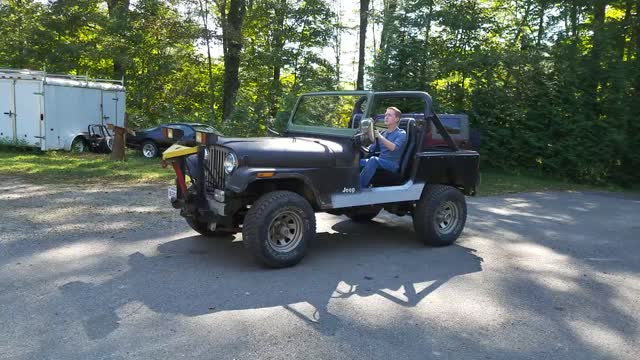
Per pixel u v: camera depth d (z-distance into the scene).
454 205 6.70
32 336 3.71
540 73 16.69
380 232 7.37
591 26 16.89
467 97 17.20
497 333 4.04
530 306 4.64
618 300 4.88
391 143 6.04
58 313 4.12
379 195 6.02
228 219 5.48
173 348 3.58
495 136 16.56
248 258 5.77
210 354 3.51
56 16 21.33
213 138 5.30
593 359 3.66
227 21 21.50
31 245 6.03
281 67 23.14
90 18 21.31
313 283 5.03
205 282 4.95
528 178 15.62
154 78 22.41
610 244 7.16
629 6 17.20
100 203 8.63
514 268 5.81
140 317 4.09
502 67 16.89
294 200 5.34
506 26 18.95
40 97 16.31
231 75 22.14
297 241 5.47
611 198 12.39
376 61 17.88
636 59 16.34
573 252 6.66
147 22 21.22
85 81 18.05
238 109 17.86
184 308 4.30
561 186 14.51
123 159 15.34
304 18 22.56
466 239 7.18
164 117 21.23
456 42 18.03
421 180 6.41
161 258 5.69
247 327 3.97
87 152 17.72
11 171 12.04
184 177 5.59
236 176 5.05
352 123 6.68
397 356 3.59
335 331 3.96
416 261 5.95
